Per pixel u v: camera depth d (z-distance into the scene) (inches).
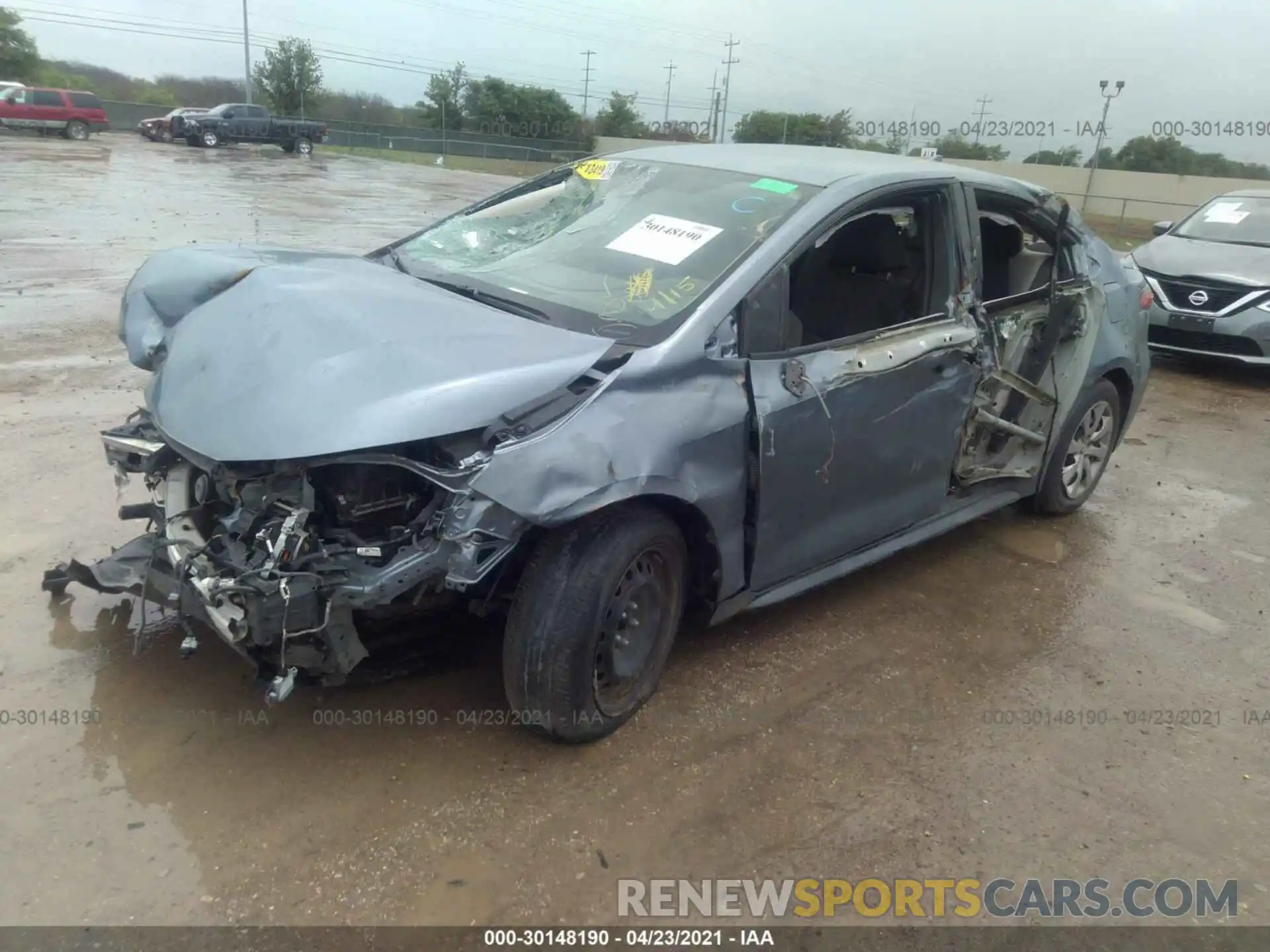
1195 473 243.0
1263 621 166.9
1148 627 162.1
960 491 169.6
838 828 110.3
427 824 105.1
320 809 105.7
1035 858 108.4
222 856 98.5
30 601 139.6
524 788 111.7
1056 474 193.0
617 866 102.2
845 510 141.6
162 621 137.3
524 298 134.7
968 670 144.6
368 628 120.5
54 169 860.0
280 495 102.4
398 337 111.8
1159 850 111.1
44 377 241.0
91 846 98.3
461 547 100.7
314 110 2203.5
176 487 118.7
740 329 125.0
